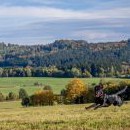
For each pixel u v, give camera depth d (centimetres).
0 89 19675
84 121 2319
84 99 11762
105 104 2031
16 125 2306
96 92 2030
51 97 12281
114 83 10700
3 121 2647
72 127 2059
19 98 15875
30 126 2222
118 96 2058
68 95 11981
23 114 3609
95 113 2927
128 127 1989
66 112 3359
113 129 1938
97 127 2036
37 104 12262
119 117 2491
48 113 3444
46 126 2172
